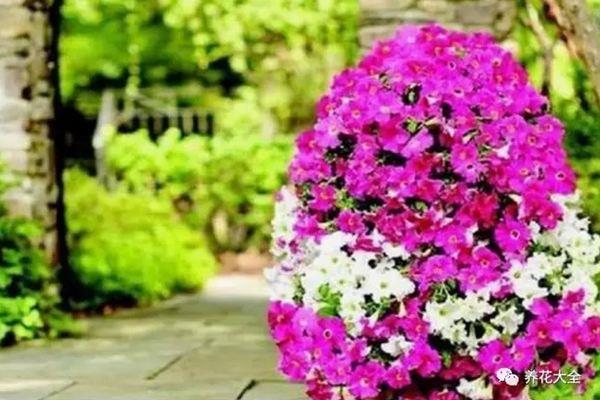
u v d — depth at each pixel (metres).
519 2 8.61
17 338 9.02
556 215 5.16
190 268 14.64
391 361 5.25
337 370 5.22
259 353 8.38
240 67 18.45
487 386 5.21
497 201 5.17
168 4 18.11
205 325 10.30
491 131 5.21
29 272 9.36
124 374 7.43
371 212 5.31
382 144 5.27
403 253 5.16
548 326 5.15
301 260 5.46
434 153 5.23
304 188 5.53
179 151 18.11
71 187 14.70
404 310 5.15
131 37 19.83
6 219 9.38
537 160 5.21
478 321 5.19
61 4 10.24
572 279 5.23
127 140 18.20
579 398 5.32
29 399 6.56
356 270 5.17
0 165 9.41
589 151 8.86
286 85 19.25
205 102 20.44
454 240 5.12
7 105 9.77
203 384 7.02
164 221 16.05
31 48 9.80
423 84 5.25
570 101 8.98
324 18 18.00
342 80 5.52
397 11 8.70
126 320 10.82
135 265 12.77
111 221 14.66
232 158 18.14
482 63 5.34
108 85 20.67
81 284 11.87
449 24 8.68
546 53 7.92
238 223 18.33
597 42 6.45
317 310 5.26
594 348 5.33
